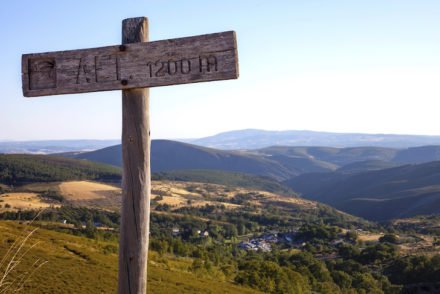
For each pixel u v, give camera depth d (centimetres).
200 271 5472
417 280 7838
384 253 9712
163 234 12912
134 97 333
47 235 5266
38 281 2633
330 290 6475
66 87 342
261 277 5722
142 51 324
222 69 307
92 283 3109
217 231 14462
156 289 3716
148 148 337
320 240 12925
